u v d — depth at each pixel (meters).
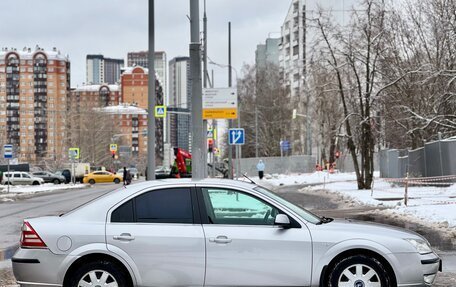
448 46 26.33
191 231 6.31
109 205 6.50
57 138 113.75
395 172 33.41
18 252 6.43
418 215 15.87
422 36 28.27
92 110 92.00
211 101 25.78
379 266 6.21
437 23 27.14
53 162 86.88
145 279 6.26
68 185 54.66
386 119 29.91
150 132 20.36
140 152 123.50
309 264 6.23
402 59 28.81
